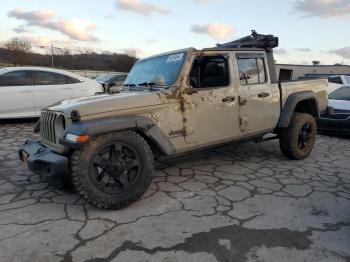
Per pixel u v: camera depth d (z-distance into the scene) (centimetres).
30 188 415
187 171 491
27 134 731
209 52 432
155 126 373
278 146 655
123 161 352
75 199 382
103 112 349
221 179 458
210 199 388
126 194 354
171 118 396
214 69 439
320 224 331
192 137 418
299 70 3116
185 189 418
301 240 300
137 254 275
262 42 505
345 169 520
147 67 463
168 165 519
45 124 389
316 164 543
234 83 456
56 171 334
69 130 333
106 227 318
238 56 466
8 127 809
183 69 408
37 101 838
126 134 354
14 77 824
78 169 330
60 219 333
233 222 331
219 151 608
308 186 438
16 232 307
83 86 895
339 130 770
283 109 527
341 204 381
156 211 354
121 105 360
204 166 517
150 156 368
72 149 342
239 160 554
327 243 296
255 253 279
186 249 283
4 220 330
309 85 578
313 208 368
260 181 453
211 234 308
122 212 351
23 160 407
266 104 499
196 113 417
